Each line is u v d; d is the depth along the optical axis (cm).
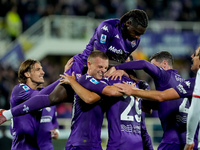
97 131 1562
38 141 1888
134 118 1605
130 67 1602
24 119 1800
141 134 1766
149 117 3472
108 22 1700
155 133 3322
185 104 1602
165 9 5338
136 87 1658
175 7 5322
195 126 1445
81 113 1558
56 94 1620
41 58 4931
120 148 1545
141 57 4634
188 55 4850
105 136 3100
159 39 4819
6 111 1656
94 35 1753
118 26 1698
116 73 1611
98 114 1562
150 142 1783
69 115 3741
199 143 1504
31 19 5006
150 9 5309
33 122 1817
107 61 1581
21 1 4981
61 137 2909
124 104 1584
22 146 1798
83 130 1540
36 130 1838
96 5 5162
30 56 4900
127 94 1519
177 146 1590
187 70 4862
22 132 1795
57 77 4678
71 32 4994
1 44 4809
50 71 4762
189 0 5438
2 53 4756
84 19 5028
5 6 4825
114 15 5178
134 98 1614
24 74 1834
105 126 3341
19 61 4647
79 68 1758
